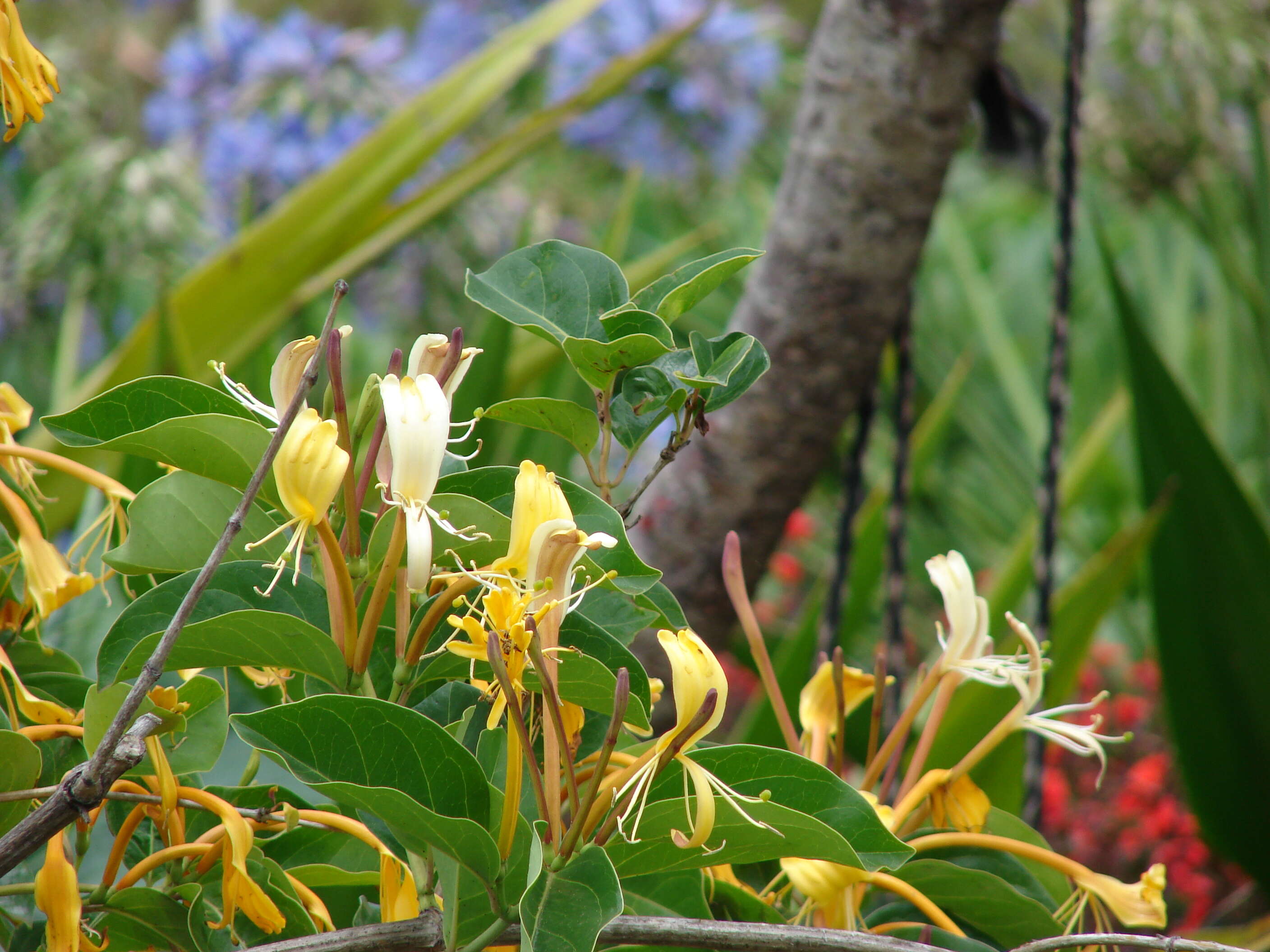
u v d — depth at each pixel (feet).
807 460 7.09
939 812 5.60
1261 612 7.92
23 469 5.54
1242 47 11.46
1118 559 7.67
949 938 5.45
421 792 5.14
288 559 5.25
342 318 13.21
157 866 5.37
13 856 4.97
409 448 5.12
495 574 5.15
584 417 5.44
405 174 10.07
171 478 5.27
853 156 6.65
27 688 5.57
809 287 6.80
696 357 5.41
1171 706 8.50
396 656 5.29
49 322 12.13
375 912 5.43
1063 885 5.70
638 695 5.30
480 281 5.45
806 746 5.70
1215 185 12.95
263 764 5.91
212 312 9.71
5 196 12.01
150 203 11.09
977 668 5.60
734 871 5.78
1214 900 10.56
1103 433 11.54
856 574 9.59
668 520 7.24
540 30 10.80
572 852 5.10
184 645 5.16
